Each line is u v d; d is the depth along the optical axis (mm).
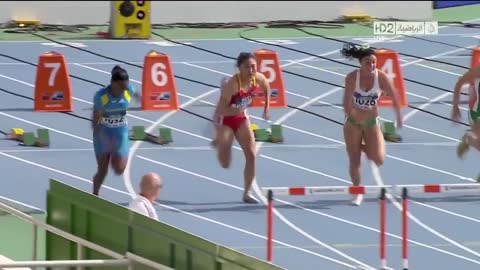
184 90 72938
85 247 38469
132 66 78875
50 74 67688
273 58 69000
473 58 71875
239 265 32188
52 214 40312
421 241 47938
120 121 50031
